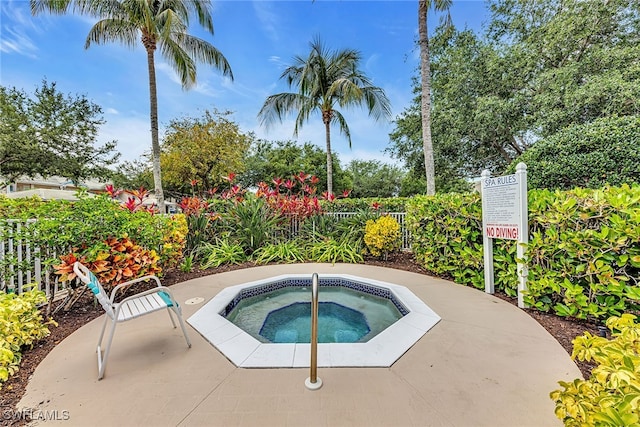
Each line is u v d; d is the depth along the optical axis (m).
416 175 14.10
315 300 2.04
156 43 8.84
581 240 2.91
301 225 7.68
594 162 4.59
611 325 1.58
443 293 4.15
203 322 3.11
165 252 4.75
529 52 9.95
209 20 9.69
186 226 5.90
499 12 11.53
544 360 2.33
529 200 3.56
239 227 7.02
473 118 10.59
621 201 2.71
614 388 1.13
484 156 12.17
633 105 7.04
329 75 12.16
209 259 6.21
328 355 2.41
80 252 3.47
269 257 6.61
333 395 1.92
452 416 1.73
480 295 4.04
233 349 2.53
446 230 4.87
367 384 2.04
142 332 2.91
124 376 2.15
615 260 2.73
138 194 5.58
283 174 19.77
